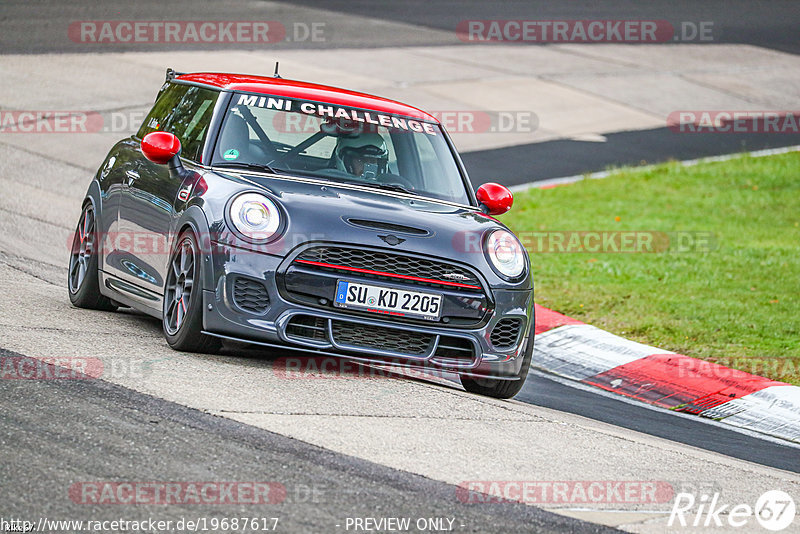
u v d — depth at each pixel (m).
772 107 85.69
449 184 26.12
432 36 96.00
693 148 71.19
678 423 26.28
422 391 22.45
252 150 24.58
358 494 15.43
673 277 41.53
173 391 19.30
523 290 23.31
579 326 33.84
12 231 38.16
